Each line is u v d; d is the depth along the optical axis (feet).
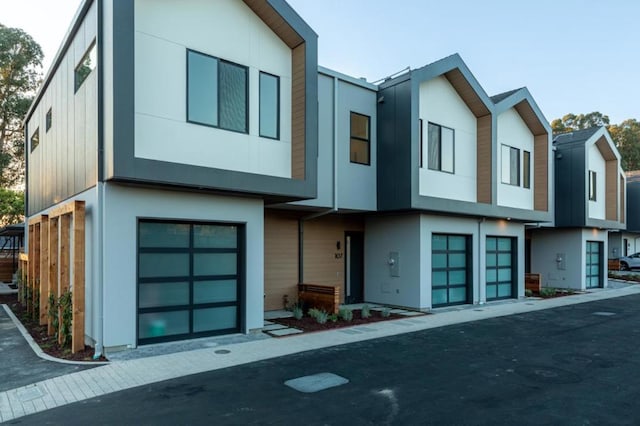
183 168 25.85
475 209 45.62
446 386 20.42
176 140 27.17
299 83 32.96
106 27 24.80
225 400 18.30
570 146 64.44
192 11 28.43
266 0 30.48
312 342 28.99
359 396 18.95
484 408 17.70
